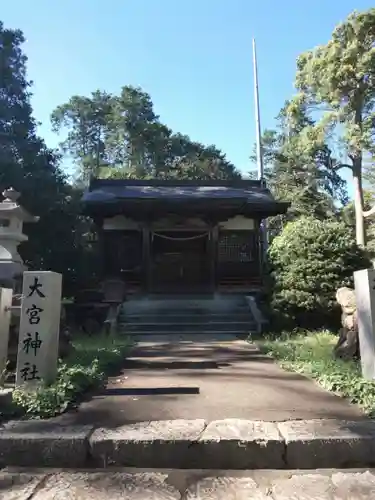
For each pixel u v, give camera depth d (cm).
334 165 3164
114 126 4772
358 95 2378
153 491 302
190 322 1365
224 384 581
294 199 3500
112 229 1975
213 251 1892
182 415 420
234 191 2167
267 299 1341
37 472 337
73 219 1958
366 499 288
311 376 632
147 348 998
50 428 376
